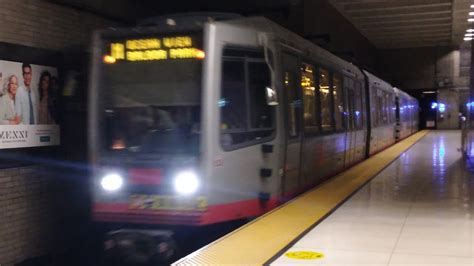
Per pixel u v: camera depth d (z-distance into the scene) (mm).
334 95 12734
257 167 8203
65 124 10102
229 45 7680
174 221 7316
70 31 10273
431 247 6520
